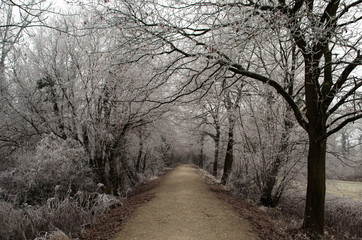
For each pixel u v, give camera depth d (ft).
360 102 17.04
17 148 36.73
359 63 15.26
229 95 34.40
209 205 24.67
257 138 29.58
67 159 27.04
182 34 18.81
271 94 27.61
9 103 33.63
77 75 33.88
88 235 17.39
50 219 18.66
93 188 30.66
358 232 23.99
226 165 43.62
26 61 36.60
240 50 19.08
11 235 17.33
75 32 30.25
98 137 31.50
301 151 26.68
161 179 55.52
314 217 17.47
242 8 16.17
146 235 16.39
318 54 18.57
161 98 29.91
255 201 29.22
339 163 33.01
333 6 17.63
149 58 21.97
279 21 15.70
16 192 26.12
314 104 18.72
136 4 18.11
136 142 48.75
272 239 15.99
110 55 20.51
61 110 33.88
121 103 31.96
